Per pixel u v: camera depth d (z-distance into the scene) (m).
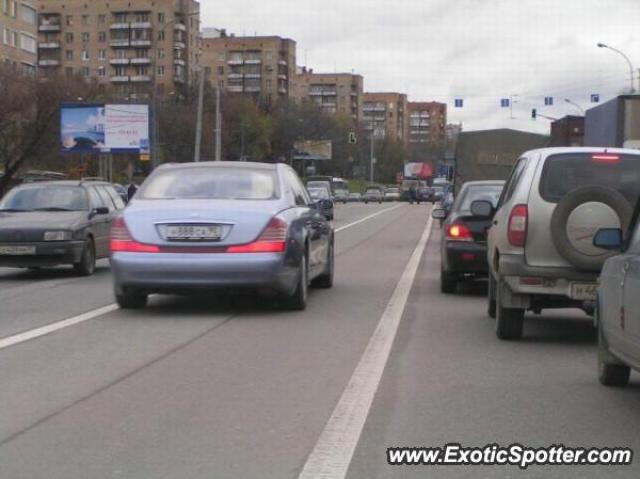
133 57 126.88
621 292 6.98
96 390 7.62
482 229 13.84
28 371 8.35
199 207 11.23
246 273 10.93
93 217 17.62
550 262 9.29
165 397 7.38
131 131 61.75
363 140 141.25
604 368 7.79
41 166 74.25
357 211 64.75
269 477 5.44
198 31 133.75
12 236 16.36
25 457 5.84
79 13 128.12
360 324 11.11
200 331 10.48
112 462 5.73
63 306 12.70
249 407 7.07
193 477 5.44
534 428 6.54
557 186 9.40
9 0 92.56
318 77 162.25
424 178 132.25
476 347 9.71
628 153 9.60
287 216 11.50
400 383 7.96
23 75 62.59
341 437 6.26
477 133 29.36
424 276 17.42
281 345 9.65
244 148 91.62
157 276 10.98
